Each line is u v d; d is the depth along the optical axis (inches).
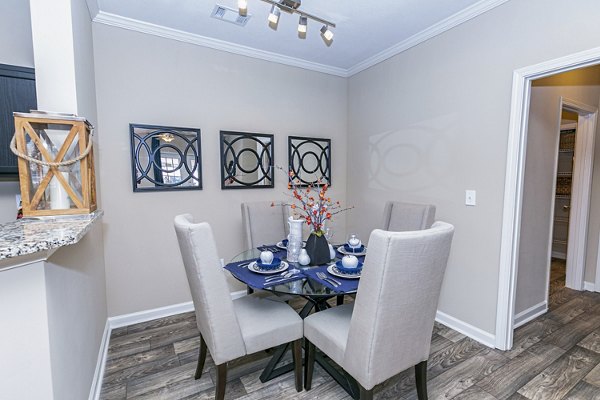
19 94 63.6
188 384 72.7
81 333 60.9
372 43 112.0
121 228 98.3
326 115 137.6
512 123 80.5
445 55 97.4
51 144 52.0
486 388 70.6
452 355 83.8
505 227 83.4
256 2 85.4
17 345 38.8
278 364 80.7
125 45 95.8
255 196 121.6
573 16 68.5
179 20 95.5
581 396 68.0
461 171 94.1
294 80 128.3
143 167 99.8
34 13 60.5
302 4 86.2
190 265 59.8
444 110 98.5
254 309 72.7
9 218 73.6
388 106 120.5
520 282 99.0
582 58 67.3
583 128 123.4
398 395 68.6
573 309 111.3
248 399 67.8
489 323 88.7
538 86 96.5
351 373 56.1
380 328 51.2
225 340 60.9
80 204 53.4
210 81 110.0
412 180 111.2
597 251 125.4
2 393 38.1
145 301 103.8
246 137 117.6
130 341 91.3
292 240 82.0
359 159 137.1
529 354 83.9
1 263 35.9
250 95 118.3
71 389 51.8
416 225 93.4
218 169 113.0
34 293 39.7
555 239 178.2
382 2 85.8
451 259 98.4
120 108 96.0
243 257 89.0
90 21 88.0
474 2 85.7
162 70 101.7
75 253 58.3
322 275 69.9
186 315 108.2
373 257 49.4
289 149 127.6
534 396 68.1
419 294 53.2
